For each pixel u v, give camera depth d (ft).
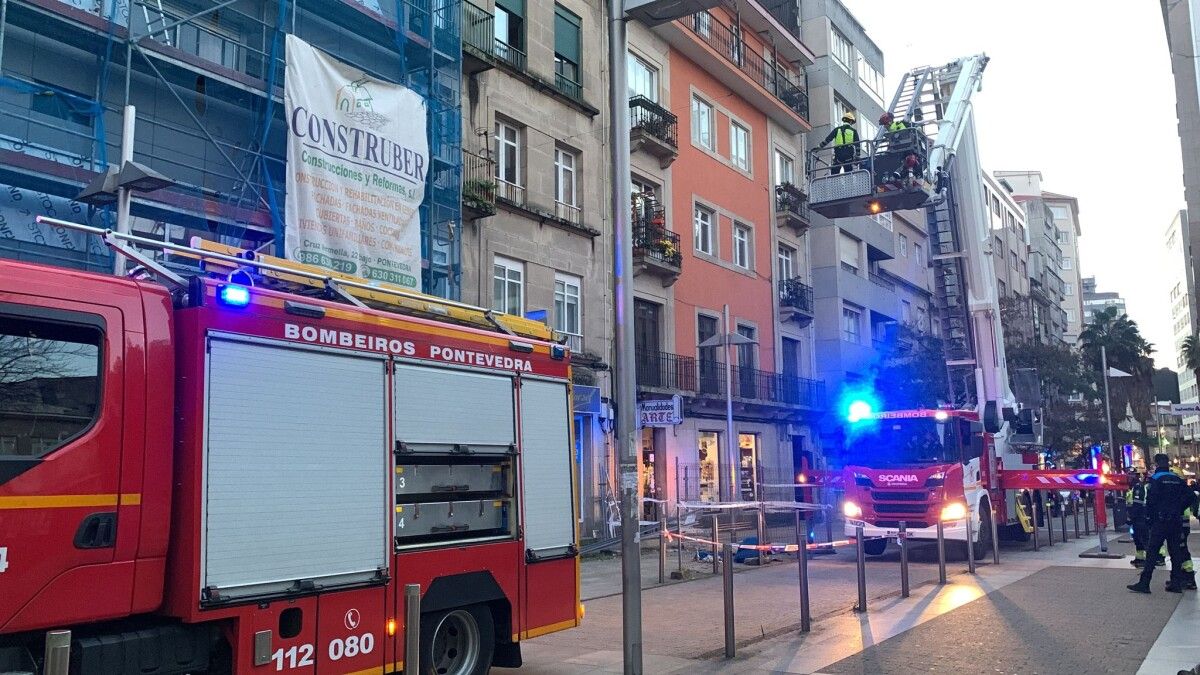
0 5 36.47
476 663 21.99
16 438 14.83
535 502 24.08
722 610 35.22
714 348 86.22
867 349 114.62
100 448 15.62
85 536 15.25
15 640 14.82
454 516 21.86
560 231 67.10
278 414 18.01
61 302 15.60
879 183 47.96
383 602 19.49
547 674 24.88
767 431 92.84
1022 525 61.87
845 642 28.27
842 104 117.91
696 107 88.53
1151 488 38.81
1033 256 225.56
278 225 45.03
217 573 16.52
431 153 54.65
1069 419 124.67
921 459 52.70
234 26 47.42
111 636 15.79
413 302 22.74
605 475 66.85
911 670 24.47
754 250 95.14
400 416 20.54
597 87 72.90
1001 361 59.88
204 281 17.33
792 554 55.01
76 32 39.47
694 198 85.81
